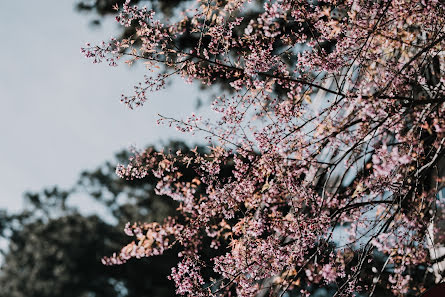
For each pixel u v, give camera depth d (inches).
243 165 205.8
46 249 1190.9
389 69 193.5
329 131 180.4
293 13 186.7
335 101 184.9
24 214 1353.3
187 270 210.1
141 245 211.0
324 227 197.6
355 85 191.9
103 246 1122.0
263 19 179.2
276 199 205.3
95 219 1195.9
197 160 212.7
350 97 177.2
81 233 1177.4
